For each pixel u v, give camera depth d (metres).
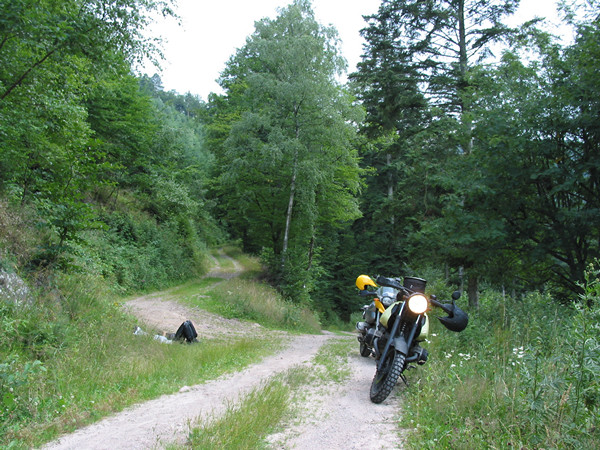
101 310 9.79
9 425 4.41
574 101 10.86
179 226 32.78
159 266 24.88
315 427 4.47
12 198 10.11
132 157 30.12
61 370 6.27
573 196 11.68
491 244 12.15
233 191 29.38
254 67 28.50
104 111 25.22
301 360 9.27
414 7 21.75
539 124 11.40
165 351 8.93
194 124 82.62
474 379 5.38
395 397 5.70
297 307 22.41
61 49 10.05
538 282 13.18
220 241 60.22
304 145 24.56
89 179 11.10
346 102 24.39
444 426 4.24
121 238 23.39
